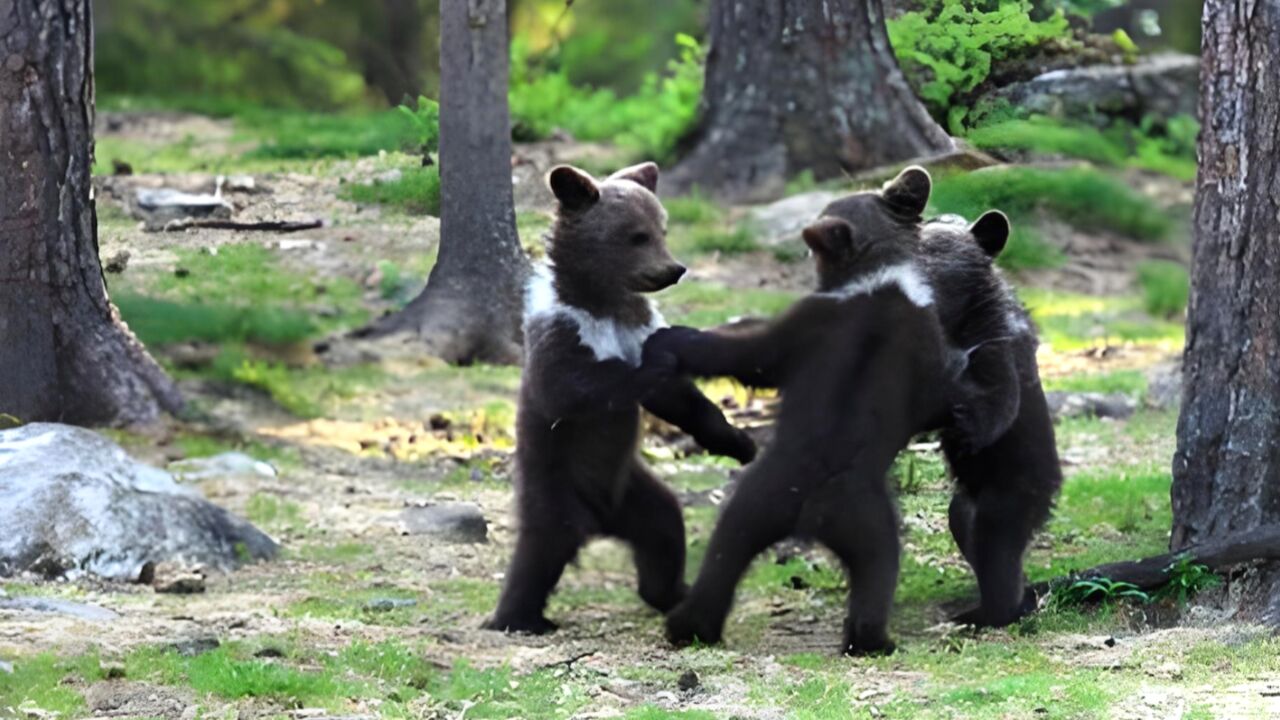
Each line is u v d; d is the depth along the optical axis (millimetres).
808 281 24953
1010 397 11492
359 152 22047
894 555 10961
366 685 9516
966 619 11711
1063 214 28031
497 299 19797
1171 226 28922
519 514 11875
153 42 38469
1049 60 15539
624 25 41812
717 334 11414
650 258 11672
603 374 11500
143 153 26078
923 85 17125
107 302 16719
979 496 11930
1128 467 16828
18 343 15883
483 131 18656
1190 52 35375
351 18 37281
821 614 12211
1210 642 10594
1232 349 11969
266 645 10133
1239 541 11516
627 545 12266
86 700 8992
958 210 15406
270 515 14852
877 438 11016
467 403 19000
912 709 9133
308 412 18641
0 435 13602
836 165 26453
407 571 13344
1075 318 25109
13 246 15836
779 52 28438
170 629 10555
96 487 13000
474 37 18172
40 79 15688
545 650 10727
